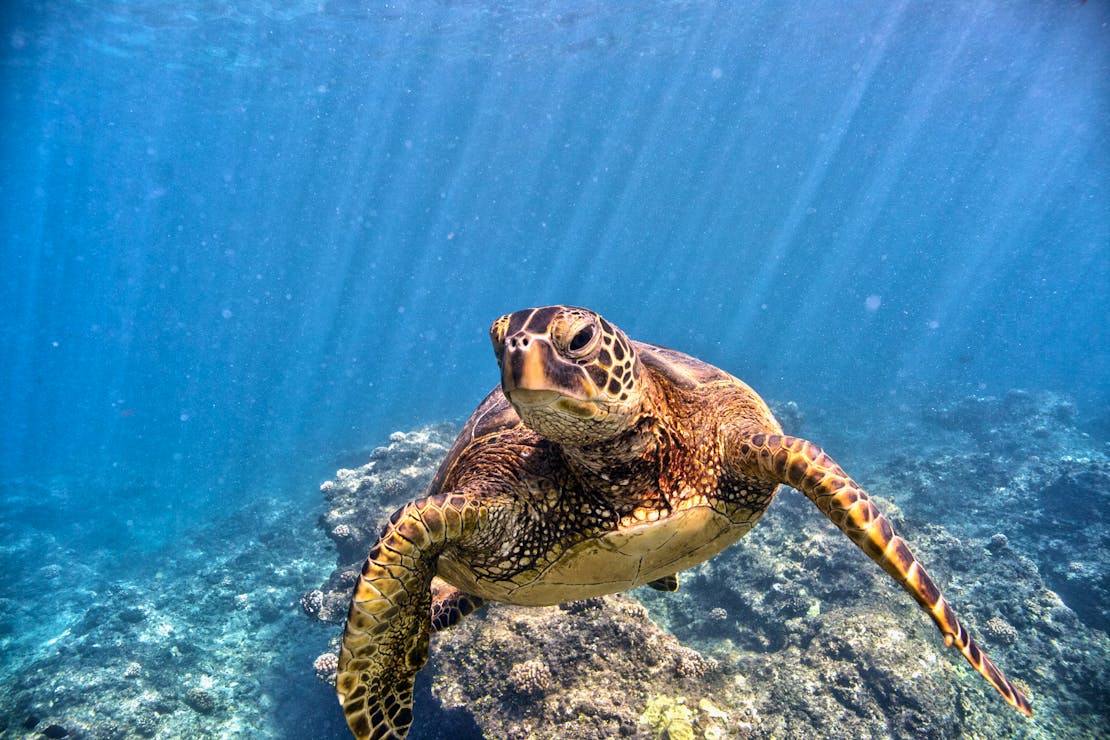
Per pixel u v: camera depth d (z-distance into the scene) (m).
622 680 5.57
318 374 57.72
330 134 59.25
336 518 9.77
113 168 64.69
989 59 39.59
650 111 58.38
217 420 37.53
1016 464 14.58
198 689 9.02
